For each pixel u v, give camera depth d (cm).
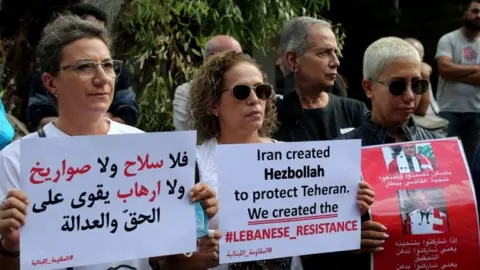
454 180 310
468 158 715
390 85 323
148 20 646
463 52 724
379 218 302
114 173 263
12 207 245
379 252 302
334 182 299
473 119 722
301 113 420
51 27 278
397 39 338
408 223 302
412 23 906
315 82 421
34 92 463
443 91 736
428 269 303
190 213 272
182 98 509
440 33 897
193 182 273
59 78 269
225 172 285
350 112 435
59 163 255
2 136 381
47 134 275
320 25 424
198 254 282
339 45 750
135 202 266
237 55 322
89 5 521
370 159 313
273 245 291
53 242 254
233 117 314
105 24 524
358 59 908
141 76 659
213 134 327
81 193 258
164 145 269
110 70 274
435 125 583
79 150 258
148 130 653
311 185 296
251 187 288
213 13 662
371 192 302
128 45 659
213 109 322
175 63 658
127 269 277
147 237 267
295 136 417
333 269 319
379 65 327
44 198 253
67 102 272
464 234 304
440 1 895
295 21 432
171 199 270
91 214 260
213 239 280
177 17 658
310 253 296
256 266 301
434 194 306
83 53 267
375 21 905
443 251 304
